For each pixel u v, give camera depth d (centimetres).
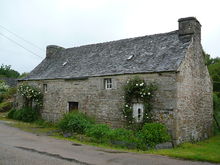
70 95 1563
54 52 2116
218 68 2853
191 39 1273
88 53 1759
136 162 699
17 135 1141
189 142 1171
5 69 5875
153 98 1159
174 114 1078
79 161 682
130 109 1218
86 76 1454
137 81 1205
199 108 1346
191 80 1250
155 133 1030
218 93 2342
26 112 1780
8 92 2734
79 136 1119
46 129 1430
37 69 1984
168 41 1363
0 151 766
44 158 699
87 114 1441
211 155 841
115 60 1462
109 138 1028
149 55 1327
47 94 1731
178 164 692
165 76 1130
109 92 1345
